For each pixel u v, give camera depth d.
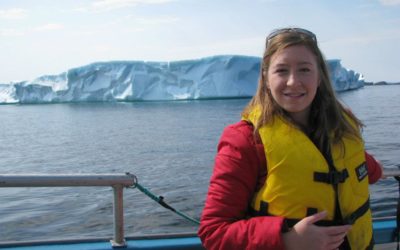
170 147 23.92
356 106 52.06
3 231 8.97
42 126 44.84
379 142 20.55
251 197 1.49
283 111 1.51
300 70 1.46
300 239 1.31
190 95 53.16
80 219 9.66
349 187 1.51
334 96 1.58
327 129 1.53
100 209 10.41
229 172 1.44
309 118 1.58
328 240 1.32
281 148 1.44
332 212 1.48
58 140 31.03
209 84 52.50
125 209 9.89
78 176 1.97
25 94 64.12
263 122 1.48
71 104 84.62
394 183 9.83
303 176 1.44
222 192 1.43
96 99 57.91
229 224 1.39
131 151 23.20
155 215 9.40
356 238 1.54
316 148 1.47
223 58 52.59
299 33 1.50
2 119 57.16
